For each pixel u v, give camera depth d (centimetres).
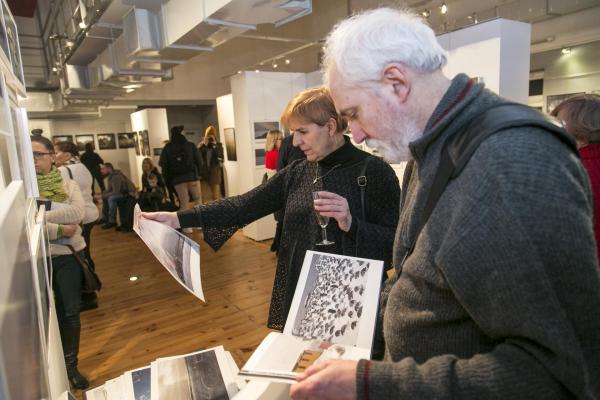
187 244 116
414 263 70
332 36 78
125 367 266
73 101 841
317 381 64
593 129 144
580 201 55
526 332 53
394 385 60
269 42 930
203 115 1359
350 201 134
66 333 238
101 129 1247
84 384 244
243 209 153
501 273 54
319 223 135
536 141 57
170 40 371
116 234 657
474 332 64
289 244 147
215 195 763
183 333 309
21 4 645
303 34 802
